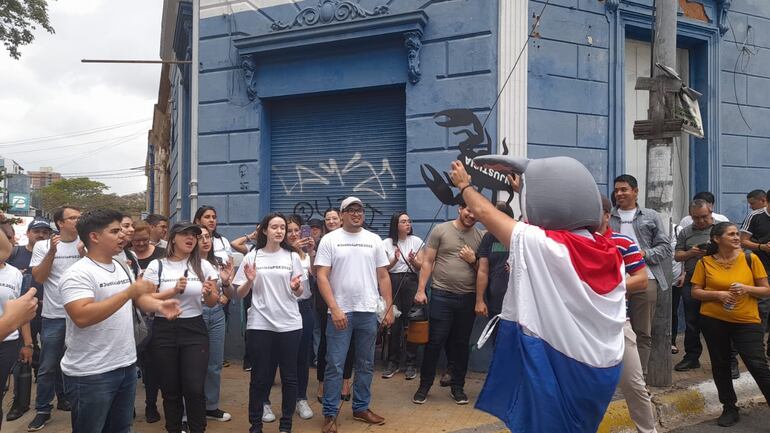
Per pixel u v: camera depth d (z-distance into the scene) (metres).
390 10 7.74
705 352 7.88
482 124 7.28
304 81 8.24
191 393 4.61
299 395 5.75
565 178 2.46
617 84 8.01
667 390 6.05
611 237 4.32
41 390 5.54
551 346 2.36
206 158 8.77
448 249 6.07
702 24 8.88
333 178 8.33
